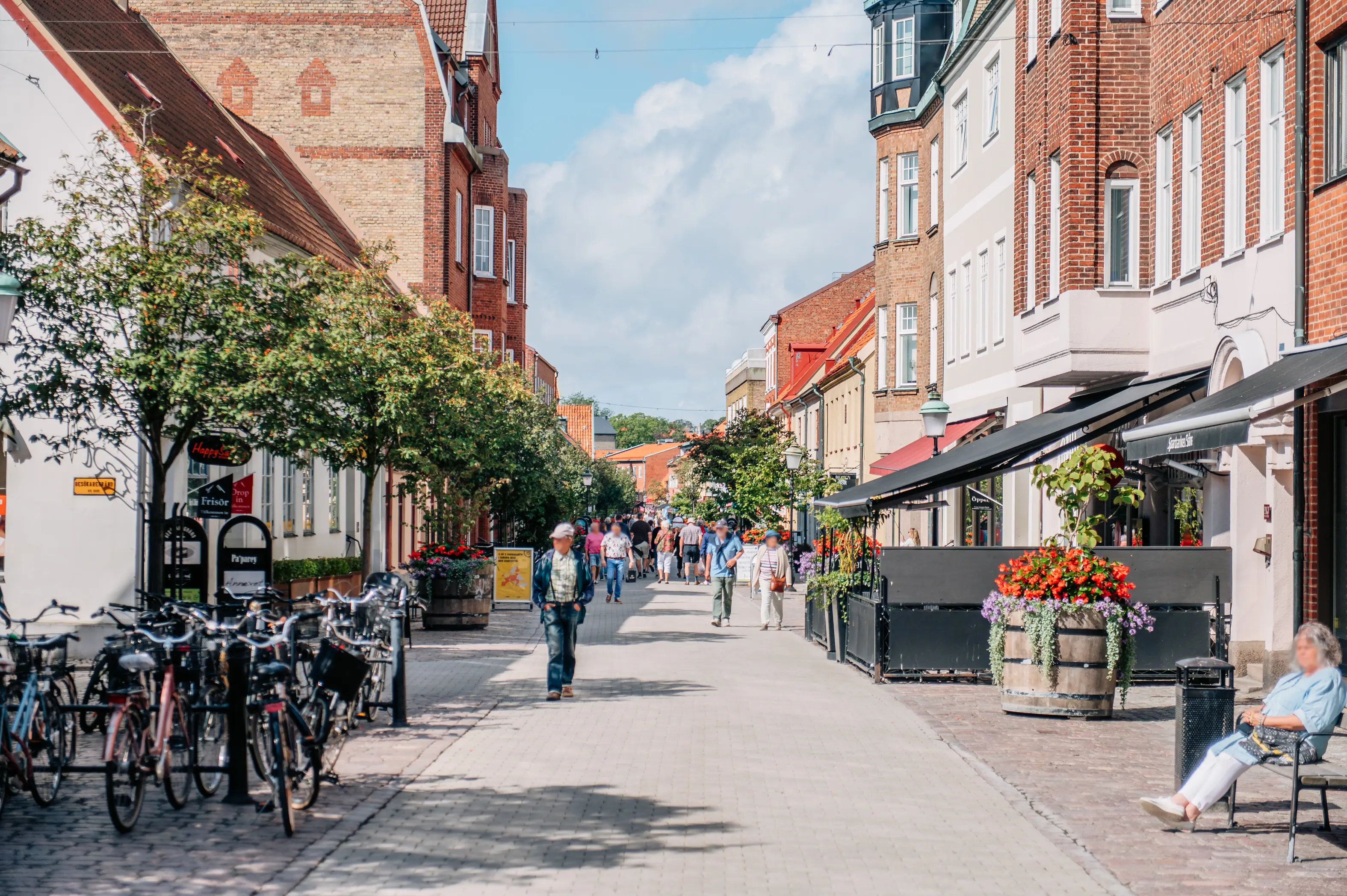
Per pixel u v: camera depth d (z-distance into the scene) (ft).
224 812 30.42
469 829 28.73
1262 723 28.58
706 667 63.10
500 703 49.62
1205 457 60.54
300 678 34.32
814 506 79.56
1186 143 62.85
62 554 63.41
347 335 53.11
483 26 154.92
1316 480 49.83
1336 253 47.34
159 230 49.62
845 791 33.27
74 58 65.16
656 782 34.17
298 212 100.17
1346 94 47.85
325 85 128.36
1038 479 56.34
